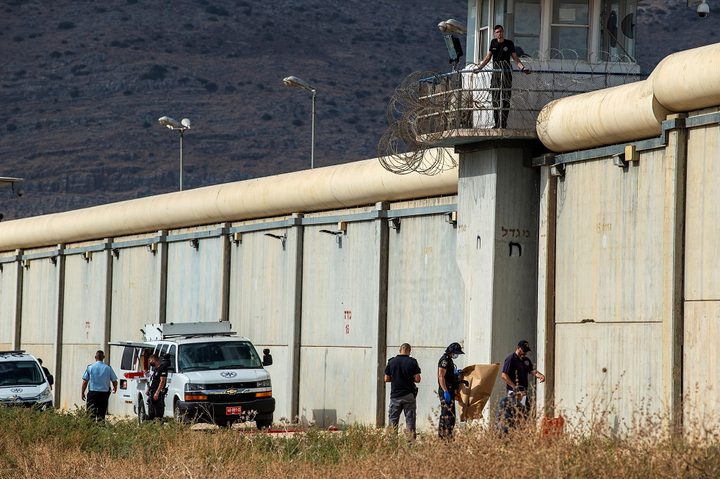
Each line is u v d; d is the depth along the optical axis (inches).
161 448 3363.7
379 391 4702.3
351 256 4940.9
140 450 3255.4
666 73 3196.4
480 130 3806.6
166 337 5206.7
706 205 3122.5
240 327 5629.9
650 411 3284.9
